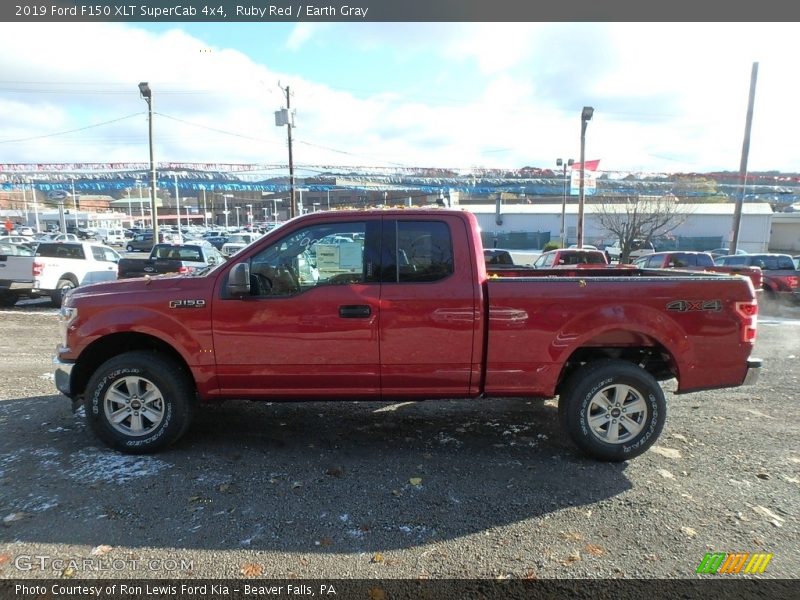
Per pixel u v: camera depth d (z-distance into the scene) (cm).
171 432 409
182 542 294
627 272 571
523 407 545
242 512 327
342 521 318
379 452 424
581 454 425
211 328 402
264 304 400
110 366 404
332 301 400
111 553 283
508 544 297
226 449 425
